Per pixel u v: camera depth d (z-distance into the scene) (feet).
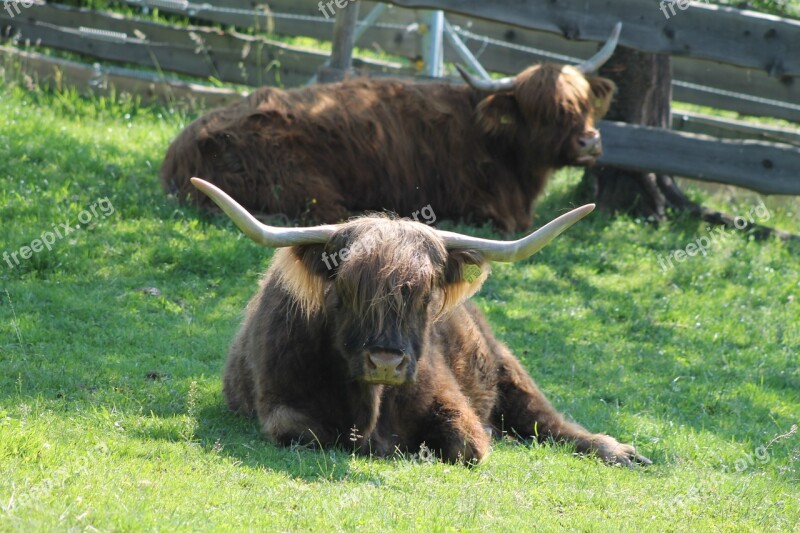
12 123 181.78
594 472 90.43
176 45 242.17
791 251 183.93
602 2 181.78
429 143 171.42
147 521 64.13
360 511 71.41
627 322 145.48
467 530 70.23
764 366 135.03
